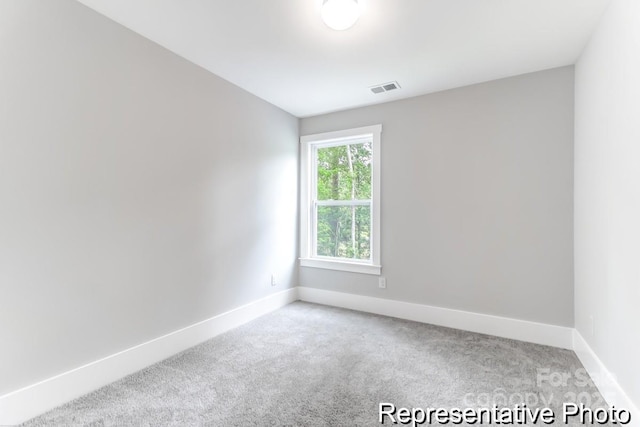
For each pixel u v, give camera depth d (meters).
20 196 1.60
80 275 1.84
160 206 2.29
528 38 2.14
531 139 2.64
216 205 2.75
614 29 1.71
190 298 2.51
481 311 2.84
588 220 2.13
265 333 2.78
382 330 2.86
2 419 1.53
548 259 2.57
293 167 3.76
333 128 3.65
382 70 2.63
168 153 2.34
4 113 1.54
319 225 3.84
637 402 1.44
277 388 1.91
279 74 2.72
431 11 1.86
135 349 2.12
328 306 3.60
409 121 3.20
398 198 3.25
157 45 2.26
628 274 1.53
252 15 1.93
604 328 1.83
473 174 2.88
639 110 1.42
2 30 1.53
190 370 2.13
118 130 2.03
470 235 2.89
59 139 1.74
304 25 2.03
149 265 2.22
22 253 1.61
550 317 2.56
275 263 3.47
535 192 2.62
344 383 1.97
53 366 1.72
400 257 3.24
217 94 2.75
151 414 1.66
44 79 1.68
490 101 2.81
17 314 1.59
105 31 1.95
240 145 3.01
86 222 1.87
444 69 2.61
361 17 1.92
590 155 2.09
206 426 1.57
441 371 2.12
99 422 1.60
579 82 2.36
